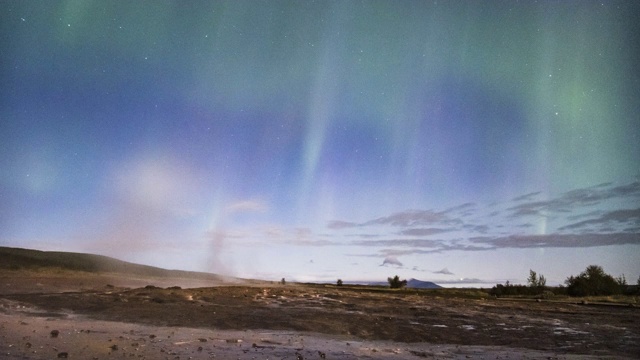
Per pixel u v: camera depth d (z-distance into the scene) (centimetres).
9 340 671
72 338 718
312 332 924
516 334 999
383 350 785
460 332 992
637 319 1293
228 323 948
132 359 613
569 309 1542
